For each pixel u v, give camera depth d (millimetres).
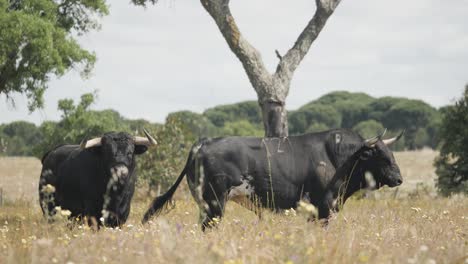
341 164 25766
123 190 26203
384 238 17953
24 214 33438
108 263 13469
